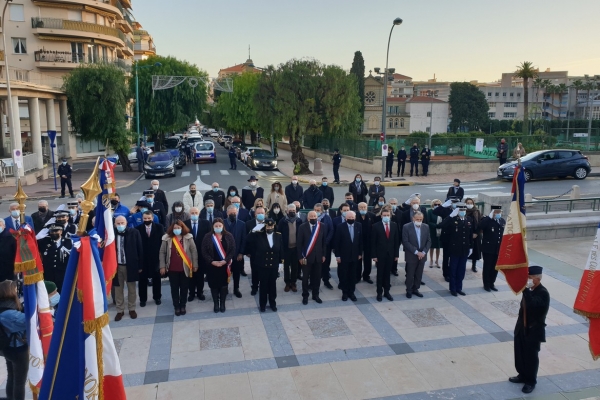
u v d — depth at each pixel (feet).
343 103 104.99
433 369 23.61
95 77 104.22
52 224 30.17
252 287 33.63
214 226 30.32
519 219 24.29
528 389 21.49
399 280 37.09
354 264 32.40
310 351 25.50
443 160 99.66
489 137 105.19
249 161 118.11
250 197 48.60
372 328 28.30
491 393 21.48
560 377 22.81
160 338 27.02
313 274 32.35
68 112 108.78
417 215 32.81
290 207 34.35
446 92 425.69
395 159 104.17
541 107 353.31
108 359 14.24
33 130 97.40
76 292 13.67
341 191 80.69
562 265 39.93
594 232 49.47
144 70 142.82
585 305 17.10
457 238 32.73
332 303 32.30
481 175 95.86
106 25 160.56
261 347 25.95
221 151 179.93
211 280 30.12
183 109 146.00
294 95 102.58
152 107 140.05
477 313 30.48
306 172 104.83
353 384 22.27
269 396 21.33
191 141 184.24
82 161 148.36
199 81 145.79
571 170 83.56
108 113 106.83
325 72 104.47
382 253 32.22
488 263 33.88
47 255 29.32
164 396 21.33
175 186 86.58
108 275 15.21
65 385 13.64
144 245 31.22
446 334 27.48
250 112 163.12
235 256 32.96
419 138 105.09
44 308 18.54
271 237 30.45
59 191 82.02
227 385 22.24
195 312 30.76
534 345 21.29
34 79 113.29
